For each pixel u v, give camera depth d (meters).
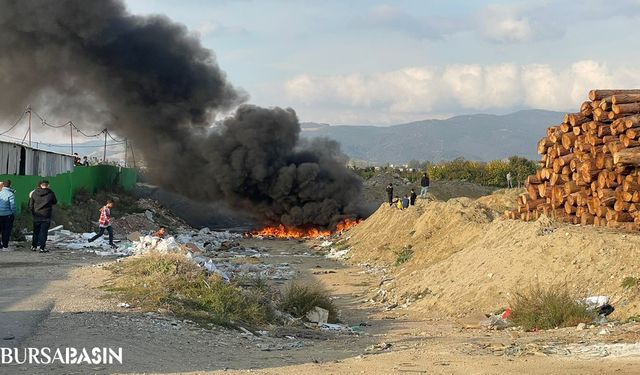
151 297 13.32
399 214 32.66
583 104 19.94
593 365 8.70
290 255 34.22
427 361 9.46
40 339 9.73
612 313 13.28
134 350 9.62
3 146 28.44
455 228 25.73
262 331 13.27
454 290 17.34
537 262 15.85
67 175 36.12
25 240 24.38
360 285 22.94
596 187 19.11
